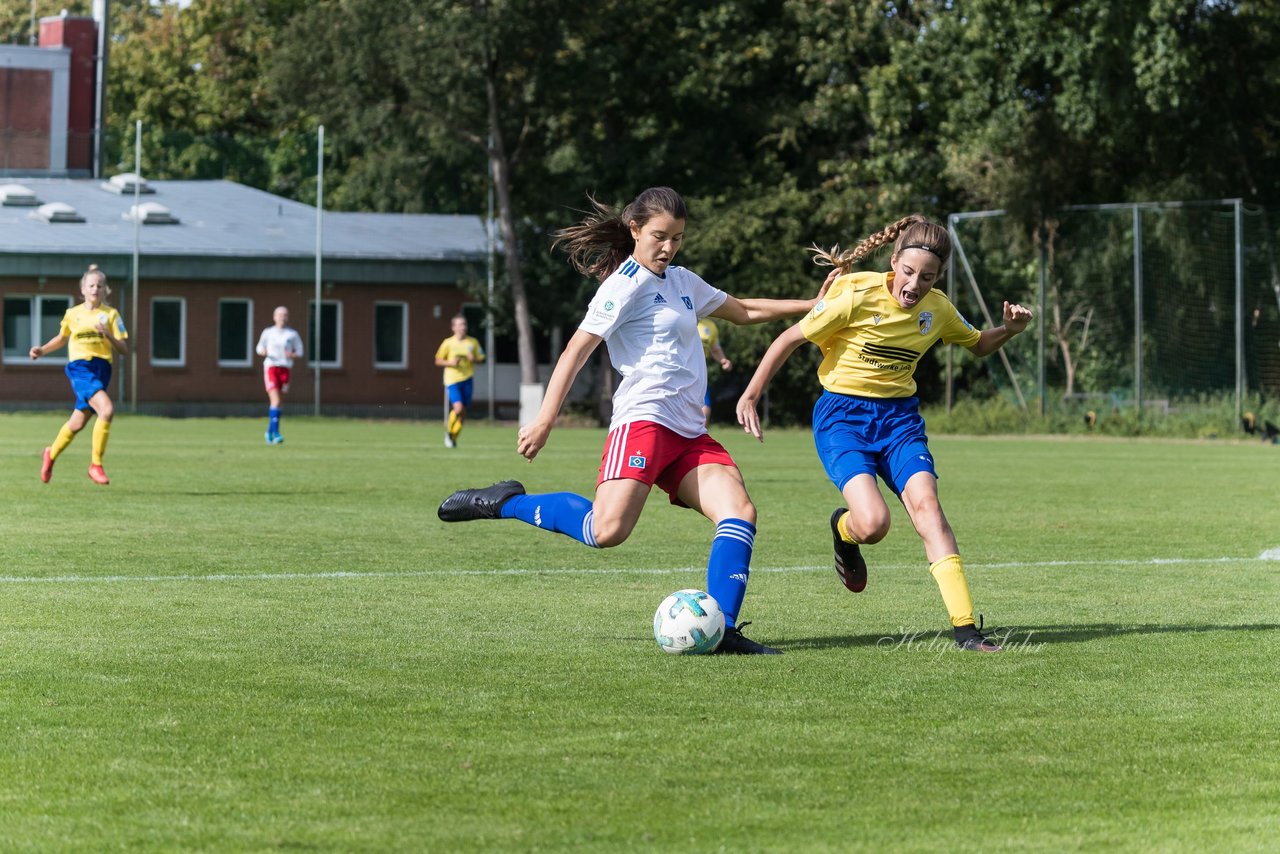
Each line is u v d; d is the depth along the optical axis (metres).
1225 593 22.72
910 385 18.36
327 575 24.00
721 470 17.50
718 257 111.56
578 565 25.70
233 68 163.12
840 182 113.19
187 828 10.10
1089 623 19.56
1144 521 34.94
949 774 11.62
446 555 27.00
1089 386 96.81
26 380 112.31
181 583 22.86
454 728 13.03
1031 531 32.56
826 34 114.25
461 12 105.06
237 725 13.10
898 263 17.61
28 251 109.31
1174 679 15.50
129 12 176.62
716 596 17.11
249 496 39.59
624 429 17.09
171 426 91.62
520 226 119.44
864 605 21.23
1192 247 92.38
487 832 10.05
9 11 177.38
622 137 123.50
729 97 119.75
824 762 11.95
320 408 117.44
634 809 10.60
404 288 121.00
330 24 109.81
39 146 133.38
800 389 116.50
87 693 14.43
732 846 9.80
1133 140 96.56
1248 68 98.12
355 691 14.60
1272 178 101.81
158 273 113.06
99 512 34.41
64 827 10.13
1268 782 11.45
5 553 26.45
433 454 62.72
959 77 97.50
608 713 13.66
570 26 111.25
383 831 10.05
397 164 123.94
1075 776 11.59
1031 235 98.62
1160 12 84.19
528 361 114.25
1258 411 88.56
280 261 116.44
